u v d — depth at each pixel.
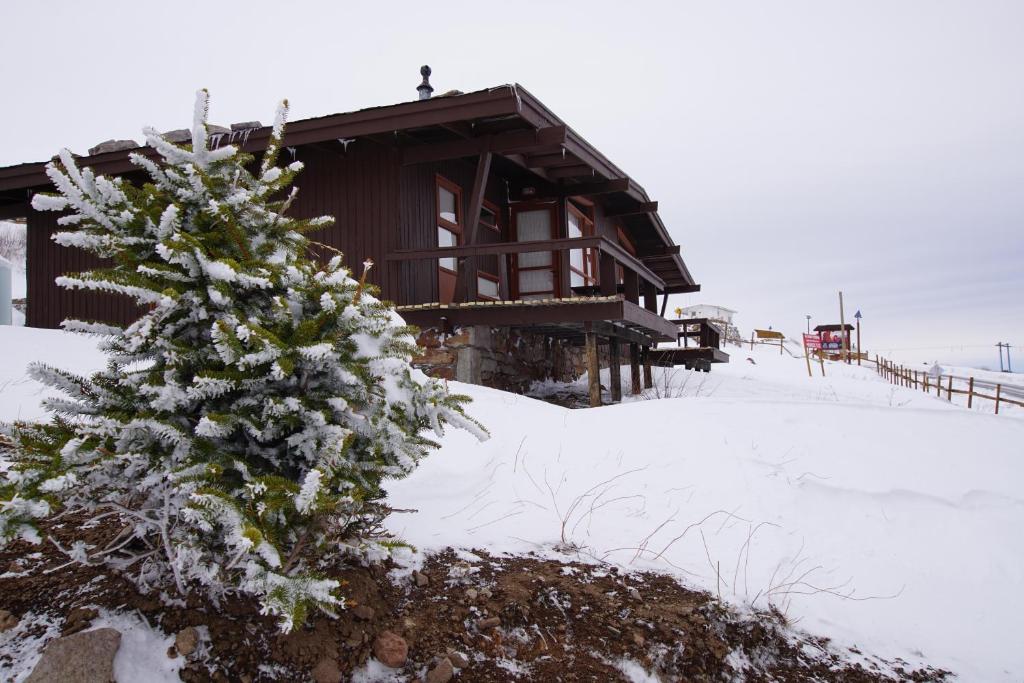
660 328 12.30
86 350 7.28
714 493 4.72
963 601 3.93
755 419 5.66
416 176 10.32
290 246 3.17
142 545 3.03
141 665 2.47
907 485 4.78
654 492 4.74
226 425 2.55
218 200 2.88
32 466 2.39
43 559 2.98
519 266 12.42
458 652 2.97
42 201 2.69
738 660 3.34
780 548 4.22
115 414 2.66
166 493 2.56
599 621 3.39
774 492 4.72
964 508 4.57
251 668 2.57
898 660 3.51
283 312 2.75
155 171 2.93
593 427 5.74
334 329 2.86
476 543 3.93
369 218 9.85
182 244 2.60
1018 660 3.54
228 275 2.60
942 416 5.70
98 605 2.68
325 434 2.73
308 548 2.80
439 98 8.66
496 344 10.28
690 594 3.72
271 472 2.81
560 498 4.65
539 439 5.55
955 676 3.42
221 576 2.51
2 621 2.56
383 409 2.99
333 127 9.12
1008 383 26.27
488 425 5.88
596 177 12.11
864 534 4.40
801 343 43.75
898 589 4.00
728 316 43.03
